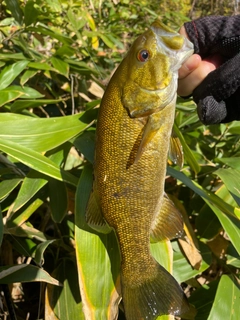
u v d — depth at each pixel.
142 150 0.34
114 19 0.94
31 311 0.53
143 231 0.37
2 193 0.44
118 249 0.40
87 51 0.69
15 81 0.65
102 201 0.36
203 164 0.58
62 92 0.72
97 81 0.67
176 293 0.36
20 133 0.45
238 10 1.82
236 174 0.51
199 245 0.50
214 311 0.42
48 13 0.68
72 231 0.50
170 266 0.41
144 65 0.34
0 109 0.61
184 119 0.64
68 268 0.45
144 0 1.14
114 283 0.39
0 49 0.64
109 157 0.35
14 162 0.51
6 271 0.37
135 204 0.36
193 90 0.37
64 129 0.46
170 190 0.57
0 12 0.68
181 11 1.50
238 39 0.36
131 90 0.34
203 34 0.37
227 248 0.52
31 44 0.78
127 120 0.35
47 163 0.42
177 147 0.38
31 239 0.49
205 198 0.44
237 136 0.67
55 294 0.43
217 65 0.38
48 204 0.52
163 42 0.34
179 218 0.38
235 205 0.51
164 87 0.34
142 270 0.37
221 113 0.37
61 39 0.63
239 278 0.50
